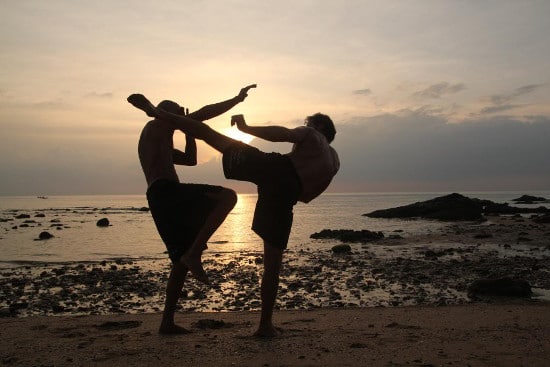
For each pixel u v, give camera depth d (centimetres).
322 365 399
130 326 587
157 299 933
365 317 630
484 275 1173
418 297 910
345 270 1312
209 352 439
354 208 8369
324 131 530
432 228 2991
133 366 401
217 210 486
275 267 496
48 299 930
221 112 534
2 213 6088
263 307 503
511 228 2716
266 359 416
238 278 1187
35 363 416
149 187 507
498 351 440
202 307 834
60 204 12062
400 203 11762
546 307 702
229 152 492
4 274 1296
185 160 561
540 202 8881
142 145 517
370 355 427
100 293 996
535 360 411
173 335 515
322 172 495
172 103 532
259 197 497
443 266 1339
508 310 670
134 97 482
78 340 498
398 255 1672
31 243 2259
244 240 2428
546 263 1358
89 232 2973
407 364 401
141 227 3475
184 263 474
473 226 3047
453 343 470
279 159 489
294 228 3312
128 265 1486
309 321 605
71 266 1462
